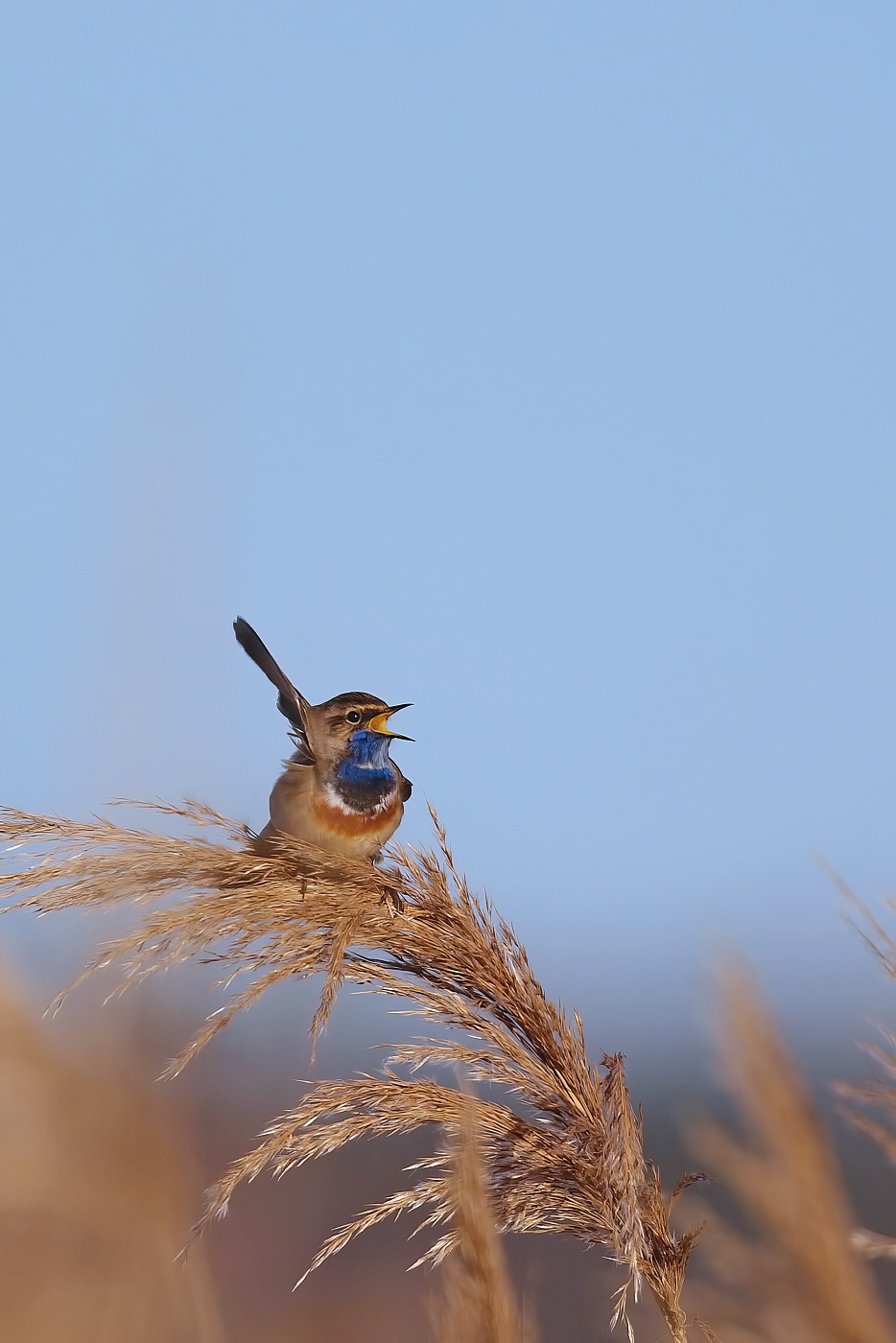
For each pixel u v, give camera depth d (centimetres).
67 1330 566
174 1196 602
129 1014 638
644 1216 769
